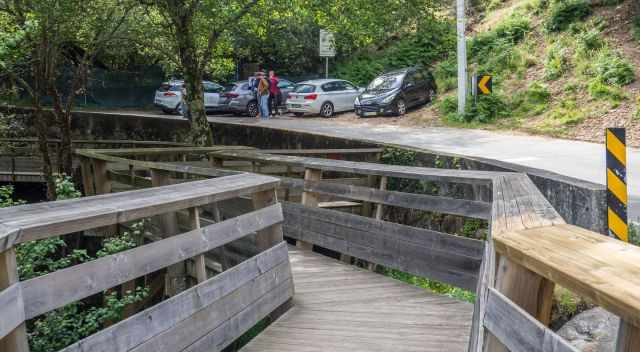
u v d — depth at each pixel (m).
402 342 4.95
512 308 1.85
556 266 1.62
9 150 17.84
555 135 18.16
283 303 5.80
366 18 15.41
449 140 18.23
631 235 5.98
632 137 16.45
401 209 10.67
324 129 22.11
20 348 2.73
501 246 2.04
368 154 14.64
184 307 4.01
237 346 6.38
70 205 3.64
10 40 10.20
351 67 33.84
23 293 2.79
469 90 23.70
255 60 35.44
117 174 11.82
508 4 30.70
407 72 25.72
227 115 30.11
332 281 6.85
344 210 10.16
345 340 5.01
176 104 29.39
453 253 6.14
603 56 21.08
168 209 3.97
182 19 15.23
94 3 14.00
